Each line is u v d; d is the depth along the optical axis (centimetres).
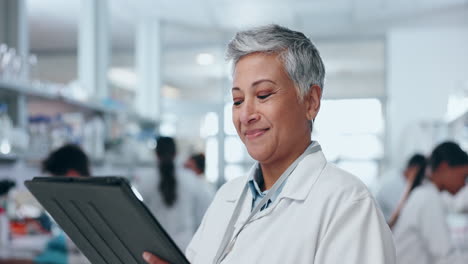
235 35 109
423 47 660
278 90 104
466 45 648
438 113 652
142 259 96
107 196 85
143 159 444
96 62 463
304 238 98
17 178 300
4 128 280
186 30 668
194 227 313
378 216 99
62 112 382
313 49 108
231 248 110
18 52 326
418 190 222
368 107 685
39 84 297
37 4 562
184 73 757
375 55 704
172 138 308
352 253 94
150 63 627
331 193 101
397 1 554
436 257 209
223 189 134
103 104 379
